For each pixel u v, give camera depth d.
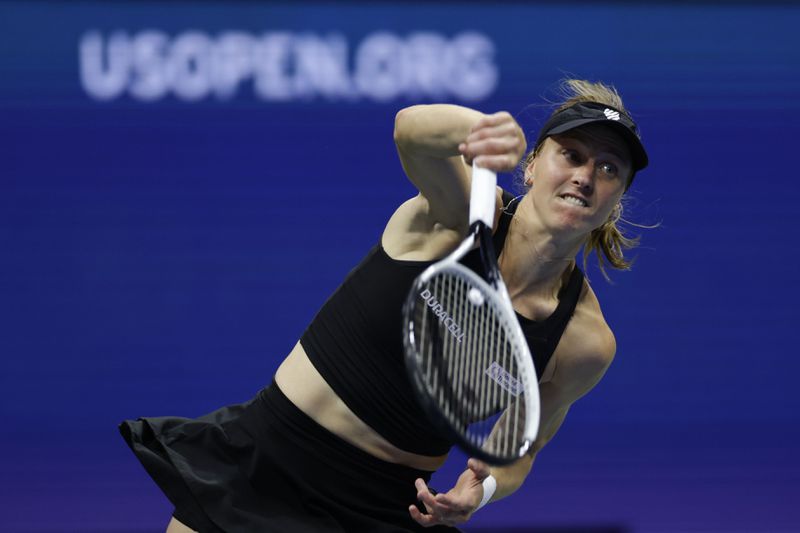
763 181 22.55
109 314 21.47
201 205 21.67
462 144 10.12
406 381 11.40
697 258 22.42
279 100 21.86
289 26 21.91
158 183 21.61
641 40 22.44
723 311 22.41
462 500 11.18
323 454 11.72
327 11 21.98
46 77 21.50
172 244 21.62
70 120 21.52
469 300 10.98
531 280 11.42
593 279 22.31
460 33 22.17
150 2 21.70
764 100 22.58
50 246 21.41
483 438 11.18
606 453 22.06
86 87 21.56
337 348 11.62
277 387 11.98
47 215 21.42
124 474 21.34
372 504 11.84
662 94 22.47
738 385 22.36
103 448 21.33
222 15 21.81
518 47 22.25
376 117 22.02
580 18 22.33
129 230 21.56
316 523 11.76
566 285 11.77
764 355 22.42
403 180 22.06
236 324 21.66
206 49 21.78
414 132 10.56
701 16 22.52
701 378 22.33
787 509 22.22
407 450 11.77
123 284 21.50
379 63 22.05
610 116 10.99
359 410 11.56
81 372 21.38
